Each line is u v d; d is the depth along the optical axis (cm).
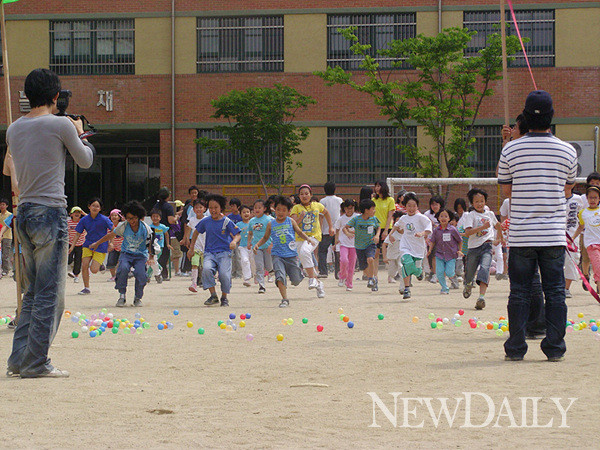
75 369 741
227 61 3033
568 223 1428
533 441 474
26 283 724
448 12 2948
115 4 3038
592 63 2927
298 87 3012
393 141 2997
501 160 788
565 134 2933
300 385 648
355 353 820
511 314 764
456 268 1706
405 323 1087
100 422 529
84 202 3362
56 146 708
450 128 2822
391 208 1759
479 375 682
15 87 3059
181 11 3033
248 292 1622
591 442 471
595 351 816
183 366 753
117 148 3366
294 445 469
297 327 1052
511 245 770
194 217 1684
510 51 2553
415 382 656
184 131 3045
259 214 1612
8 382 677
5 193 3328
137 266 1353
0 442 481
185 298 1501
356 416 539
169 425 519
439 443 472
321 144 3009
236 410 561
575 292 1538
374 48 2994
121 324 1044
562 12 2927
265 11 3008
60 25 3066
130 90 3050
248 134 2744
